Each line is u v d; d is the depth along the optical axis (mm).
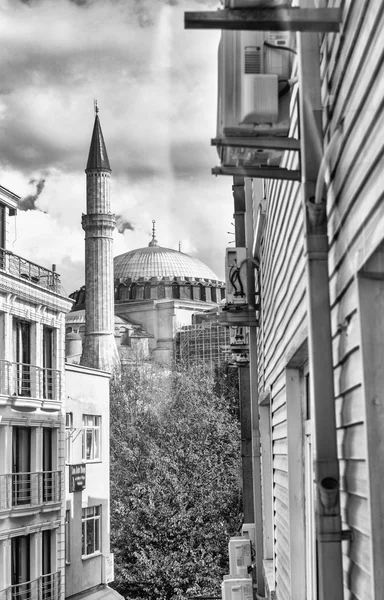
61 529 22484
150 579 27938
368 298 2242
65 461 23250
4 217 21297
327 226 2570
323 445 2322
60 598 22016
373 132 2027
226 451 29156
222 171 2859
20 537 20719
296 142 2648
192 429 29922
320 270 2434
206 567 27578
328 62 2654
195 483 28750
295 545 4484
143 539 28250
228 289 7656
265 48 2604
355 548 2430
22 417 20938
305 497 4461
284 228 4309
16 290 20734
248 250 7699
